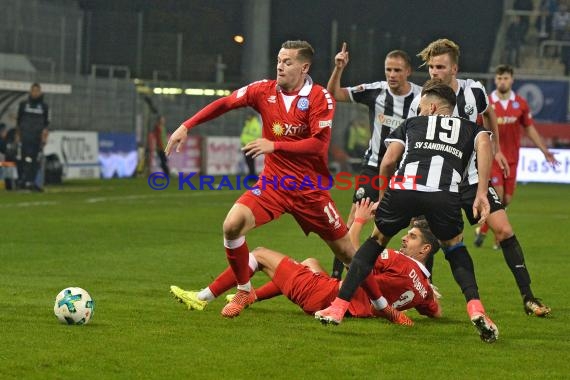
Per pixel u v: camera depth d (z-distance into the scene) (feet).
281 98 55.62
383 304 55.98
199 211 138.82
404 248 58.95
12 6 233.96
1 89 175.83
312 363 45.50
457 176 51.67
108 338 50.11
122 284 70.85
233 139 256.11
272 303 62.85
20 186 174.19
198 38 287.07
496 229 62.59
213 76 284.41
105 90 235.40
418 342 51.24
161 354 46.62
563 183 239.71
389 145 53.83
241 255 56.49
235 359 45.91
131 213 133.80
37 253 88.33
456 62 64.39
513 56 292.61
